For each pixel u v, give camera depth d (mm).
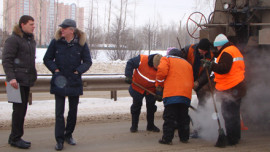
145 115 7348
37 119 6609
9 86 4684
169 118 5172
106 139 5457
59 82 4785
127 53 24266
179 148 4996
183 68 5129
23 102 4820
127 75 5723
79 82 4926
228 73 5117
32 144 5086
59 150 4781
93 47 25719
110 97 9828
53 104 8062
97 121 6695
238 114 5180
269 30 5457
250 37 5891
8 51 4613
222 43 5230
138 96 5824
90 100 8641
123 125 6453
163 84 5242
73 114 5062
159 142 5285
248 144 5230
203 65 5090
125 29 28547
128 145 5133
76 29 4926
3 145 4992
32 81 4879
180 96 5023
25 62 4746
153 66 5746
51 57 4934
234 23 6070
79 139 5426
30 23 4746
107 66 18844
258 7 5895
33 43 4898
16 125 4840
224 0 6262
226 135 5348
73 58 4855
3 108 7496
